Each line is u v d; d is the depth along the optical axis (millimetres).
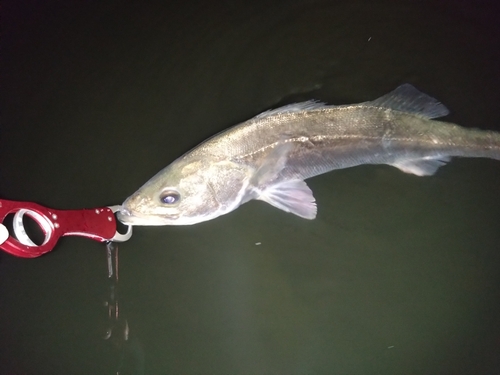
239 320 481
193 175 449
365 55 561
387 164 508
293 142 469
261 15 570
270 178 475
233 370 471
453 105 544
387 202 513
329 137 474
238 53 559
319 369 472
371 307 489
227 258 493
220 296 486
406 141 482
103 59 552
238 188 466
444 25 563
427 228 508
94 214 417
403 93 481
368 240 503
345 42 564
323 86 554
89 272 477
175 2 575
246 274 491
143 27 565
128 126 525
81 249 479
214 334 477
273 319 482
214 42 562
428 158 491
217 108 540
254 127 465
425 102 483
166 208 447
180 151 523
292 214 505
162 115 532
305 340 479
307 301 488
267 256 496
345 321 486
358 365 474
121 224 472
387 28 566
